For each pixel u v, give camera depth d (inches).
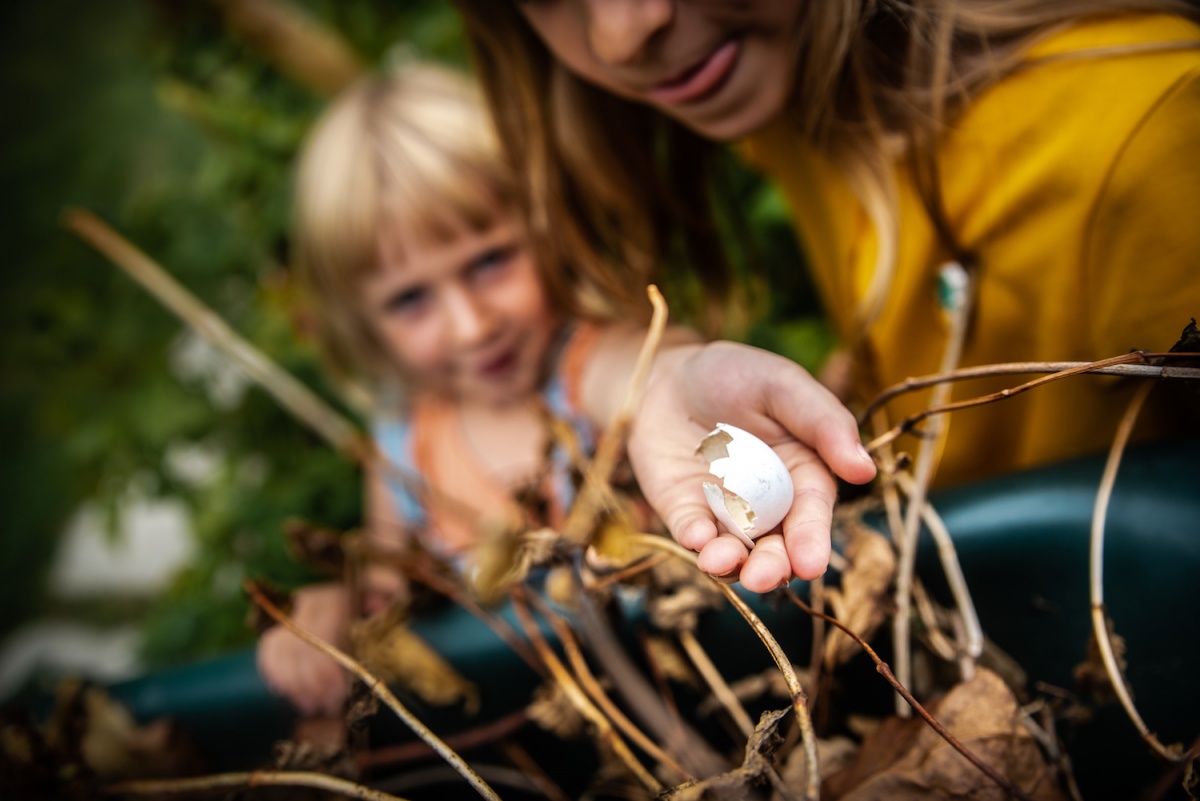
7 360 26.8
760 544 7.1
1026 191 10.9
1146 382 8.9
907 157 12.1
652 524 10.2
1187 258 9.7
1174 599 8.2
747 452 7.3
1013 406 12.2
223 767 10.8
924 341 12.8
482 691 10.1
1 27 50.1
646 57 11.3
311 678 10.5
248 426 23.5
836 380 14.9
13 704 10.6
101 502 25.1
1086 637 8.6
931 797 7.6
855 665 9.1
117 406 25.0
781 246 19.2
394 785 10.4
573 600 9.4
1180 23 10.4
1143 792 8.2
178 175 28.1
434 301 18.3
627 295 16.5
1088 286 10.7
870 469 7.1
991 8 11.0
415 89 18.7
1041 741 8.2
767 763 6.7
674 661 9.5
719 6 11.0
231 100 23.3
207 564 23.0
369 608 12.8
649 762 9.7
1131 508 8.5
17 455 44.6
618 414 9.8
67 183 40.3
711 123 12.2
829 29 11.0
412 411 20.2
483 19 15.1
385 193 17.5
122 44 44.2
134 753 10.6
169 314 25.2
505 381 18.5
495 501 18.5
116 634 36.9
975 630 8.6
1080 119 10.3
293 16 22.6
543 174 16.0
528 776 10.3
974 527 8.9
